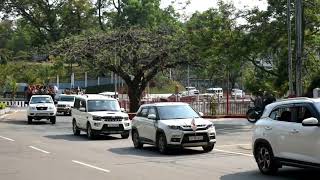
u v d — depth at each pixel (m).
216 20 33.69
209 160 16.27
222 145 20.80
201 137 17.94
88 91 87.31
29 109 36.31
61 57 41.59
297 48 26.41
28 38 73.62
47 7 64.19
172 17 56.91
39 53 51.56
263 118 13.45
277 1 31.59
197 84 92.31
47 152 19.17
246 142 21.89
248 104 39.94
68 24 64.38
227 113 40.31
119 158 17.14
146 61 39.12
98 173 13.72
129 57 39.09
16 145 21.91
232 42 33.09
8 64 70.56
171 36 39.12
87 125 25.27
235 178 12.55
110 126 24.62
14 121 39.59
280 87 34.25
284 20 31.44
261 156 13.27
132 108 40.34
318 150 11.25
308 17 32.31
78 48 38.56
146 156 17.62
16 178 13.02
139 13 60.72
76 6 63.50
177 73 51.16
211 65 37.28
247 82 43.06
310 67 34.62
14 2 63.34
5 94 76.06
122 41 38.50
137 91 40.38
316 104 11.80
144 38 38.56
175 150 19.38
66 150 19.84
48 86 68.38
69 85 90.88
